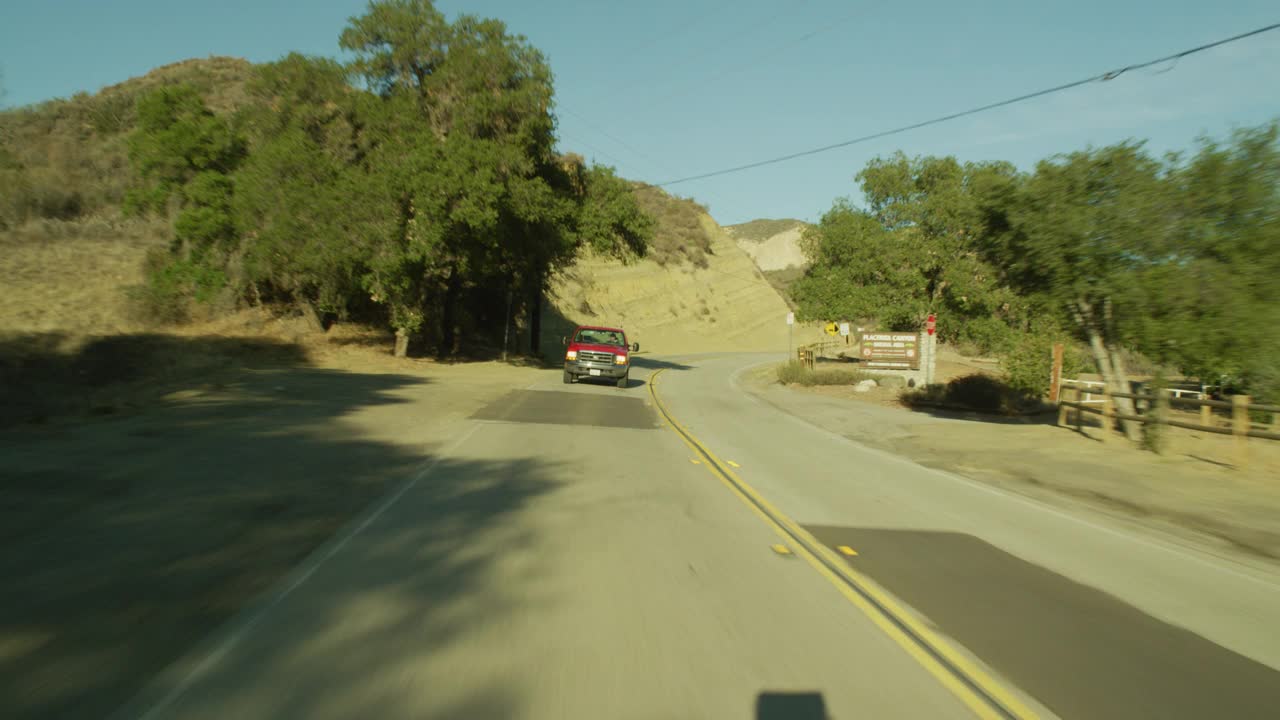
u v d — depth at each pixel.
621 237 34.78
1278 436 11.20
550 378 26.98
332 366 24.78
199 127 26.36
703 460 11.66
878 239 37.06
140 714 3.29
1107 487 10.48
